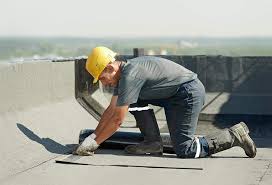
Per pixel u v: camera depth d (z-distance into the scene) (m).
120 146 6.33
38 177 5.06
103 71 5.93
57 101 7.69
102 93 9.16
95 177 5.07
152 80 5.83
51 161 5.72
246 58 9.11
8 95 6.42
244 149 5.99
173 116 5.97
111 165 5.56
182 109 5.92
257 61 9.07
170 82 5.88
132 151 6.14
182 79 5.91
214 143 5.94
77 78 8.33
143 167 5.50
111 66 5.90
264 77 9.04
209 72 9.23
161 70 5.86
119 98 5.79
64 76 7.93
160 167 5.48
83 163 5.62
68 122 7.30
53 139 6.49
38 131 6.48
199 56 9.28
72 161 5.67
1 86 6.29
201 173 5.25
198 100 5.95
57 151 6.16
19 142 5.97
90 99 8.48
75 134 7.00
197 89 5.94
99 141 6.02
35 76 7.08
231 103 9.00
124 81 5.75
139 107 6.13
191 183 4.88
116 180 4.97
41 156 5.85
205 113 8.89
